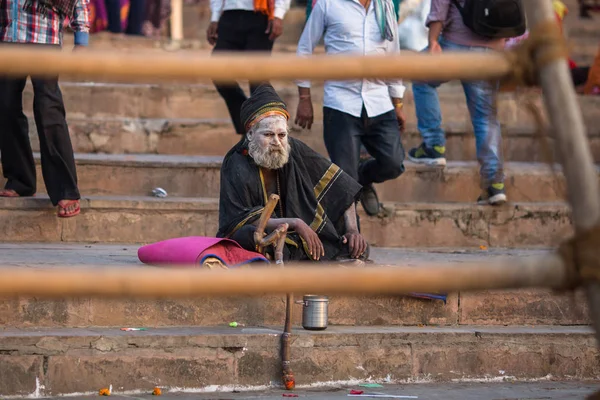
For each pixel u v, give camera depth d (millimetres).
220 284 6426
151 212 20094
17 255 17109
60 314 14500
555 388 15047
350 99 19297
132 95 25781
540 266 6520
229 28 23906
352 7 19922
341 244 16516
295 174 16375
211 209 20312
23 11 19031
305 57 6719
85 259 16797
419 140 25250
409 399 13703
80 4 19641
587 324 16750
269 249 15672
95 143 23828
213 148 24625
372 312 15828
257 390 14250
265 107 15898
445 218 21625
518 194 23703
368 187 20453
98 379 13625
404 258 18906
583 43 36156
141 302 14859
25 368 13336
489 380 15469
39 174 21141
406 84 27266
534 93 7078
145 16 33344
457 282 6520
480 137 20281
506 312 16453
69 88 25312
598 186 6492
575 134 6508
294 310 15406
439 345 15258
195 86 26516
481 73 6789
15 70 6309
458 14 22688
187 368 13984
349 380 14781
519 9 21656
